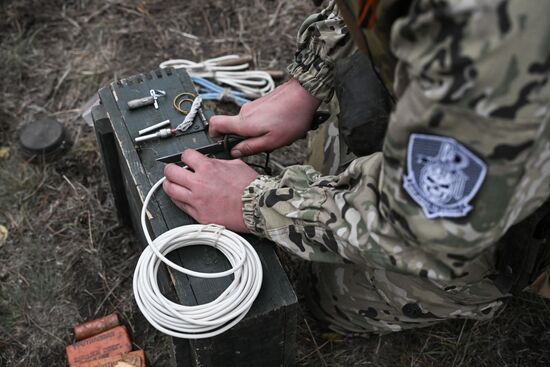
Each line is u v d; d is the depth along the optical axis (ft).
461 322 6.50
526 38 2.88
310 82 5.33
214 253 4.66
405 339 6.41
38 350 6.30
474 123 3.02
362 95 4.52
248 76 8.07
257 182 4.56
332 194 4.11
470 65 2.89
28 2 9.08
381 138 4.53
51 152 7.55
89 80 8.44
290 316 4.60
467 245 3.36
